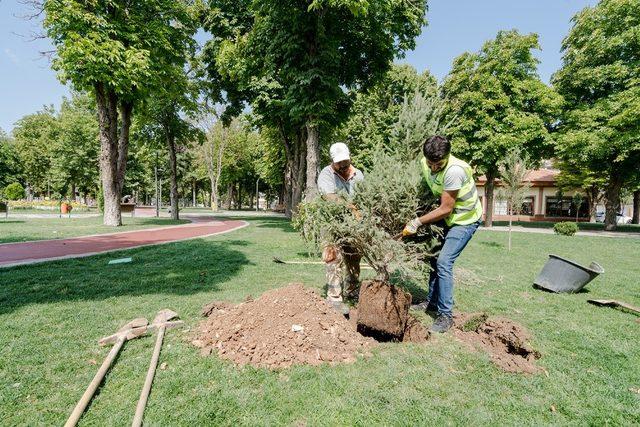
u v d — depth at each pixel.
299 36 11.27
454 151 23.12
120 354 3.02
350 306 4.50
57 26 12.53
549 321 4.28
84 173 39.62
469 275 6.73
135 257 7.66
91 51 12.41
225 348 3.12
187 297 4.71
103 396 2.41
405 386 2.64
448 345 3.42
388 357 3.11
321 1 9.73
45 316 3.86
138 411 2.18
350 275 4.88
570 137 21.34
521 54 23.06
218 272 6.38
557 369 2.99
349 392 2.53
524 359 3.14
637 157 21.27
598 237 16.70
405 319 3.49
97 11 13.30
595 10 22.97
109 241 10.51
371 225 3.56
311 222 4.20
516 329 3.44
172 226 16.83
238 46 15.52
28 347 3.08
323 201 3.92
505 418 2.29
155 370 2.74
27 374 2.65
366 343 3.35
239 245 10.09
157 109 20.20
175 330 3.58
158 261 7.30
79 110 40.34
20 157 50.28
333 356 3.05
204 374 2.71
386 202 3.65
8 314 3.90
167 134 22.05
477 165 23.62
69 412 2.24
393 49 14.16
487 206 24.94
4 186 47.97
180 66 17.89
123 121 16.20
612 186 23.42
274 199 78.38
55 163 40.72
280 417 2.23
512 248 11.80
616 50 21.50
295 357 2.99
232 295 4.85
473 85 23.83
